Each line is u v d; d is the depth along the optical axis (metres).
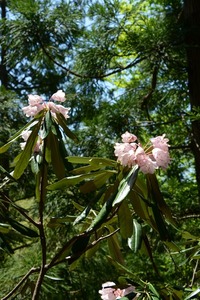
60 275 5.30
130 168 2.40
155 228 2.49
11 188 6.73
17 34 6.77
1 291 5.55
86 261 5.82
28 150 2.59
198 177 7.09
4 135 7.03
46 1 6.85
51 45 7.18
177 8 7.79
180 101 7.94
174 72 7.62
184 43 6.73
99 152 6.79
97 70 7.25
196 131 6.89
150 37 6.70
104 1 6.93
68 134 2.56
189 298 2.72
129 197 2.44
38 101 2.58
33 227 6.56
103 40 6.97
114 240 2.89
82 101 7.82
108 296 2.68
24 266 5.48
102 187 2.52
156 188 2.43
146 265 6.24
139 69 8.03
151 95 7.61
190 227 6.76
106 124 7.14
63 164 2.57
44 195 2.70
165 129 7.96
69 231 5.98
